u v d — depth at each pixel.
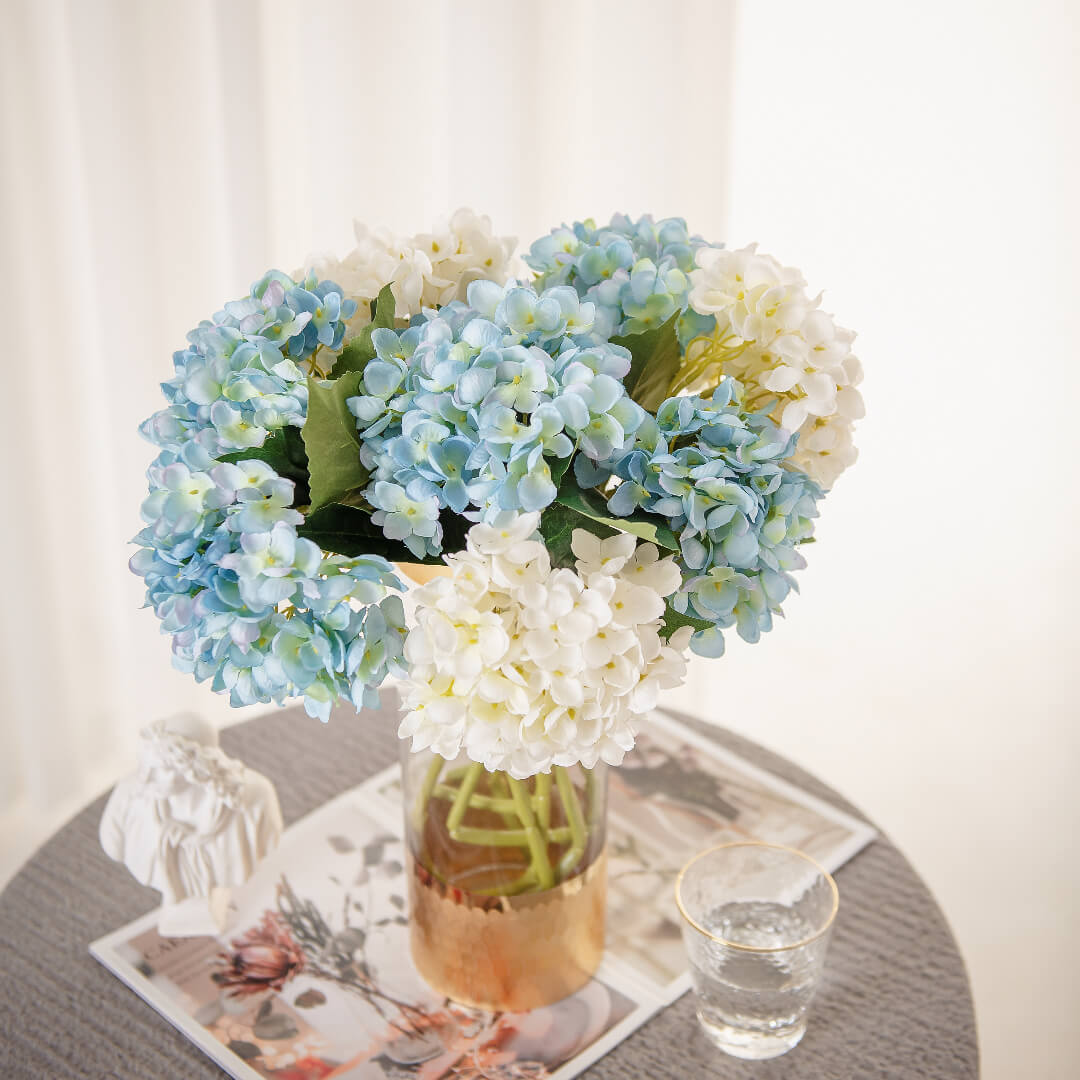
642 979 0.83
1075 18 1.25
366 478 0.60
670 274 0.66
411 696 0.59
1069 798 1.53
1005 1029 1.55
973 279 1.39
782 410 0.65
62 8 1.30
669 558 0.60
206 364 0.59
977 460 1.46
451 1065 0.76
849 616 1.61
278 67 1.41
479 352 0.57
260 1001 0.81
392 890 0.91
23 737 1.56
